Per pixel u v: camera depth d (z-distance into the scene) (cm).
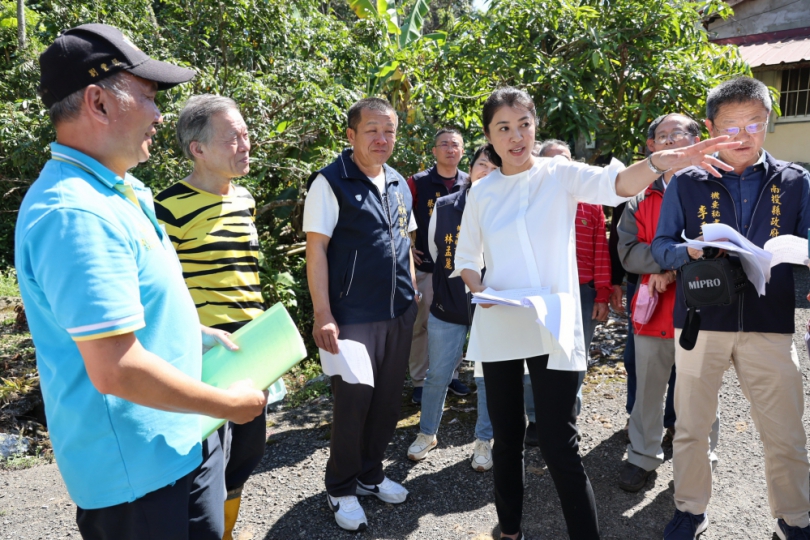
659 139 297
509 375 227
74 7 619
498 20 579
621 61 605
